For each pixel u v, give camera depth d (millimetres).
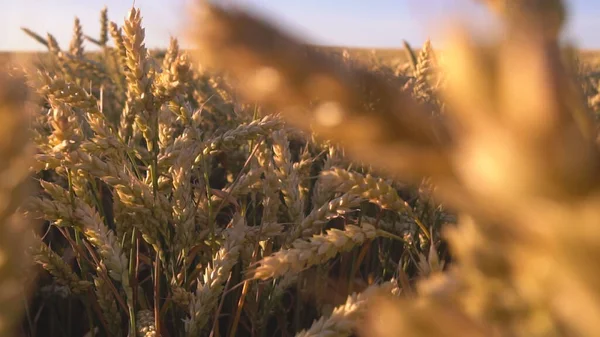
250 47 152
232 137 1617
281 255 954
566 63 155
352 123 160
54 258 1457
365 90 162
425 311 239
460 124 161
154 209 1409
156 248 1484
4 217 313
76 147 1345
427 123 164
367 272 1867
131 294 1356
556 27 151
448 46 157
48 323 1947
